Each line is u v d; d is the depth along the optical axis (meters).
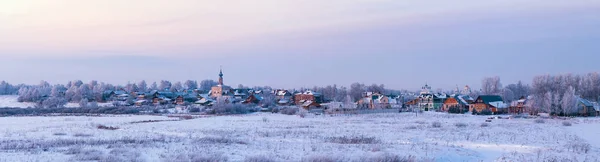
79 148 32.72
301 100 175.50
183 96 186.38
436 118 96.81
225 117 101.25
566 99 111.56
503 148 38.59
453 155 32.97
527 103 122.44
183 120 88.88
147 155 30.28
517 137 49.25
